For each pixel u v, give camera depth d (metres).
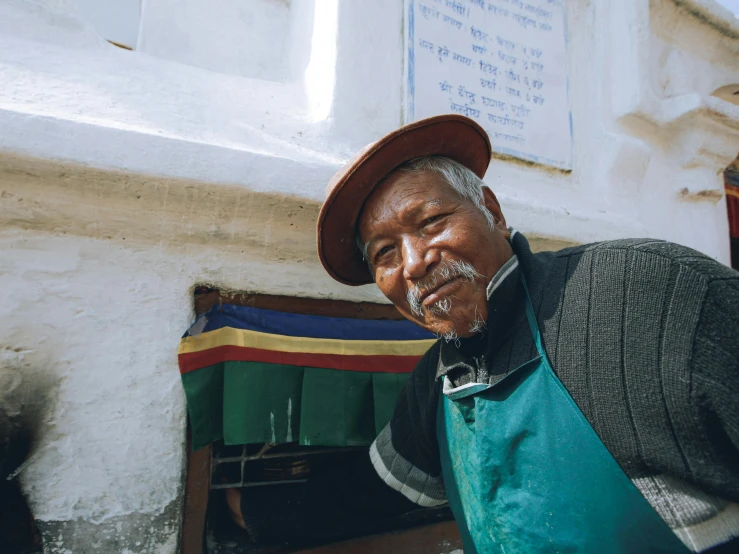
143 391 1.30
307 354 1.52
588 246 0.97
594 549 0.81
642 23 2.44
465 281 0.97
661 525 0.76
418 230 1.01
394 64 1.89
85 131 1.17
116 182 1.22
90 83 1.42
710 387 0.73
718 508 0.75
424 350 1.74
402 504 1.35
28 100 1.24
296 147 1.60
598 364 0.83
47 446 1.18
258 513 1.42
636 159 2.35
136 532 1.25
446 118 1.08
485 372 0.99
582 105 2.40
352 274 1.34
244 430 1.37
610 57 2.48
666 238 2.48
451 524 1.75
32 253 1.23
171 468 1.31
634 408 0.78
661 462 0.75
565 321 0.89
